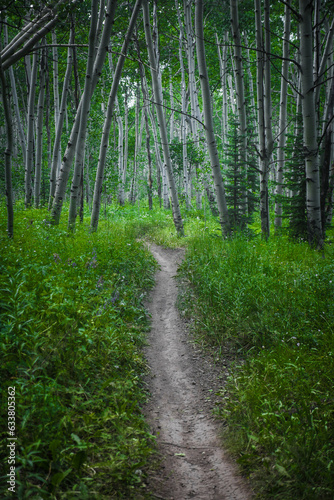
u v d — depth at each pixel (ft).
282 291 19.83
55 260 20.53
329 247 33.04
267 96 37.76
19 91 102.68
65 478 8.24
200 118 84.64
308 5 29.12
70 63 48.52
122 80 95.09
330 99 34.17
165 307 23.24
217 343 17.47
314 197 32.17
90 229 39.96
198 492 9.05
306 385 11.77
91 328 13.71
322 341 14.65
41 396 9.55
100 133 63.87
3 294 13.99
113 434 10.20
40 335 12.23
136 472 9.27
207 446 10.91
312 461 8.81
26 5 27.32
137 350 16.60
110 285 20.80
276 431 10.37
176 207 49.60
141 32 78.69
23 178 71.61
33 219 39.65
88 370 12.30
